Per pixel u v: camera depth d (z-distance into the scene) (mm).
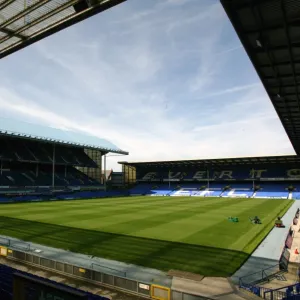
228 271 14484
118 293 12039
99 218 31875
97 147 79500
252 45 14039
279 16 11711
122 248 18656
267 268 15023
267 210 40719
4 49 13227
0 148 65312
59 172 81500
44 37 11859
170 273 13984
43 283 6566
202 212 37719
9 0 10164
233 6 11094
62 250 18172
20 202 53812
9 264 15477
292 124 30203
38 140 64375
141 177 96562
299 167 78375
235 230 24797
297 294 10859
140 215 34500
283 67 16312
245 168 84688
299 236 22906
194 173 90625
